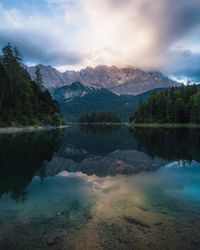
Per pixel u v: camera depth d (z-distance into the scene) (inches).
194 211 390.9
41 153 1057.5
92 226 335.6
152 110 5305.1
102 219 359.6
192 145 1330.0
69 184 573.3
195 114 4296.3
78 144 1492.4
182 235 309.7
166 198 462.3
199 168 763.4
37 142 1492.4
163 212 386.9
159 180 609.6
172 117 4788.4
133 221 350.9
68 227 334.6
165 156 994.7
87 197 468.4
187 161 884.6
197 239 300.2
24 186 556.1
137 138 1876.2
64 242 295.7
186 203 431.2
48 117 4104.3
